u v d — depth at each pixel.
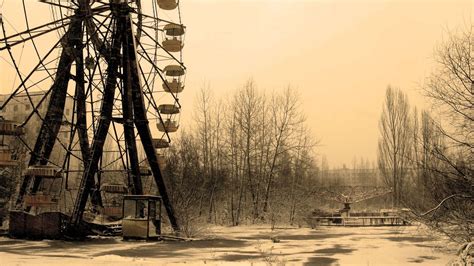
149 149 29.05
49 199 25.09
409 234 32.12
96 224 27.08
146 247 22.23
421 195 23.16
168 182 39.94
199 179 47.16
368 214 50.41
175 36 34.78
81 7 29.56
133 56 28.94
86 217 29.31
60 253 19.11
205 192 47.78
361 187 59.75
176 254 19.53
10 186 36.75
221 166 54.34
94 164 26.66
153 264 15.53
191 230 29.50
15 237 24.62
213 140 55.31
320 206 54.38
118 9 28.88
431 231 21.56
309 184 58.62
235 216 48.38
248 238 28.94
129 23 28.98
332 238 29.31
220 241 26.30
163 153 44.97
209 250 21.27
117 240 25.38
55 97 29.38
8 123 25.47
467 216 17.98
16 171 37.62
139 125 28.91
